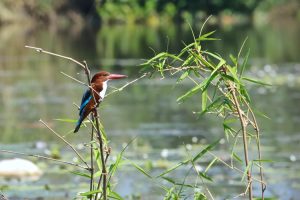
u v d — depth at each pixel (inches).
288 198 432.1
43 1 1857.8
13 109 743.7
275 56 1254.9
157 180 464.8
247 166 237.9
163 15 2074.3
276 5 2324.1
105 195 232.5
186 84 936.3
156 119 690.2
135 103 791.1
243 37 1652.3
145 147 561.3
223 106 244.5
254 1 2269.9
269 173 487.5
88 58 1202.0
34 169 482.6
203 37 244.7
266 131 627.2
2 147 566.3
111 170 246.4
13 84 928.3
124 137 602.9
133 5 2021.4
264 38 1628.9
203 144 571.5
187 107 761.0
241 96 243.3
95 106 224.7
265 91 868.0
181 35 1644.9
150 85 930.7
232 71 238.4
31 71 1063.0
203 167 500.7
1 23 1829.5
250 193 247.6
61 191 439.8
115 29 1873.8
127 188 450.0
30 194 433.7
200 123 669.3
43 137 606.9
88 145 235.9
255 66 1100.5
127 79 969.5
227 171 490.9
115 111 736.3
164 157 526.9
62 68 1088.2
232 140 586.6
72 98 812.0
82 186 452.4
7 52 1325.0
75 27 1875.0
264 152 544.4
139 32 1770.4
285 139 591.2
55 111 728.3
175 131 629.3
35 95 835.4
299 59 1199.6
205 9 2129.7
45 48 1360.7
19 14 1845.5
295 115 701.9
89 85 219.9
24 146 570.3
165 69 243.0
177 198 253.9
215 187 451.2
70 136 612.1
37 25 1849.2
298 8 2335.1
